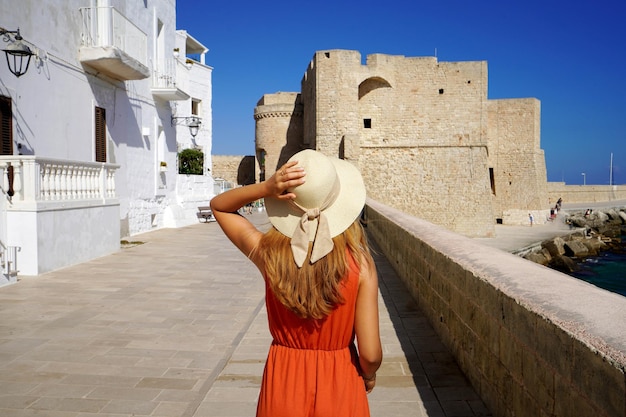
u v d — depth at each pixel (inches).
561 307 117.3
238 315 298.5
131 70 595.8
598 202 3319.4
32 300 327.0
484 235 1726.1
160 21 808.3
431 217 1724.9
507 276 160.7
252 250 95.1
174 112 887.1
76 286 370.9
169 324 278.1
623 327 96.3
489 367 160.7
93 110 581.6
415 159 1734.7
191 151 1235.9
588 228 2119.8
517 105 2174.0
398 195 1727.4
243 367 212.4
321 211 85.7
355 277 85.6
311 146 1770.4
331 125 1651.1
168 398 181.2
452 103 1732.3
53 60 499.5
